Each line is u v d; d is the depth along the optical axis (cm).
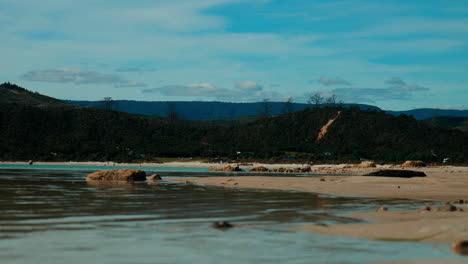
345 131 13700
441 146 12688
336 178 3744
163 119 17988
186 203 1695
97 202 1688
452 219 1180
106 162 11031
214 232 1048
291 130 14512
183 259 780
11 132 12062
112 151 12125
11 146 11388
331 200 1869
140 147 12950
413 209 1549
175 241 936
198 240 948
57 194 2022
